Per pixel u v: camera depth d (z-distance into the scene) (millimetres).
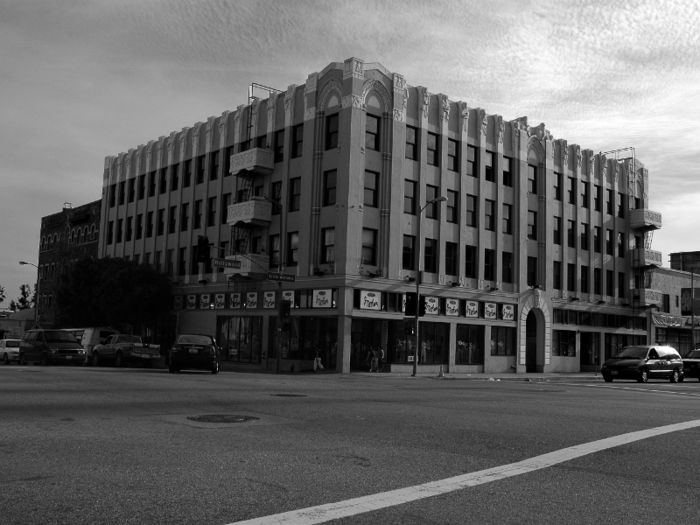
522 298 46938
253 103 45781
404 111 40812
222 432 9906
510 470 7516
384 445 9055
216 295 47844
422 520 5434
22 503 5688
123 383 18859
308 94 41094
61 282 55594
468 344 43594
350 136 38406
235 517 5387
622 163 57375
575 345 51094
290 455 8133
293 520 5324
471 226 44375
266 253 43156
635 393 22172
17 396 14211
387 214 39406
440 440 9578
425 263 41375
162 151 55250
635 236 57875
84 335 45375
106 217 61906
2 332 76250
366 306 38281
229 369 43375
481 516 5586
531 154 49094
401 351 39750
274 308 42406
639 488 6758
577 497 6324
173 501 5832
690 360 38125
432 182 42000
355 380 28188
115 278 50062
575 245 51625
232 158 44781
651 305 55969
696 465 8023
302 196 40625
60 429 9789
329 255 39125
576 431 10727
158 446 8531
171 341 51719
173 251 52750
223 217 48000
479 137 45156
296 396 16297
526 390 22500
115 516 5363
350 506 5801
